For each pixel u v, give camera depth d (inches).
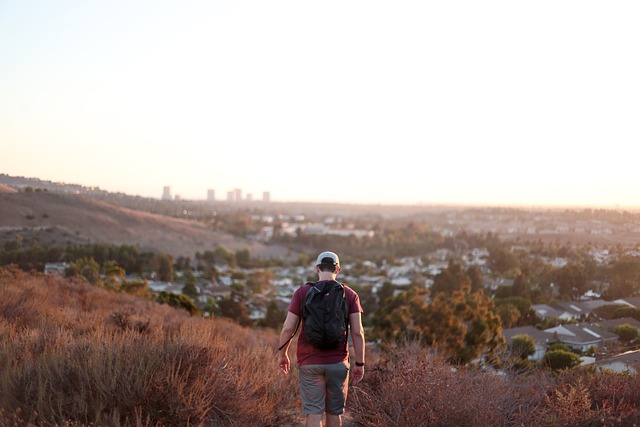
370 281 3848.4
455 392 195.0
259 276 4050.2
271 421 199.9
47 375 174.7
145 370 180.4
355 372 171.6
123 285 1289.4
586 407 189.2
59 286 585.0
